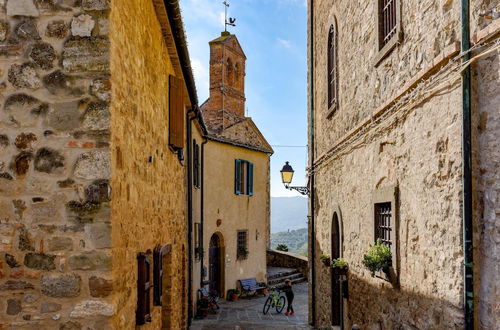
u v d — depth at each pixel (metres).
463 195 3.79
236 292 18.45
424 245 4.66
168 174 7.11
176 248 8.22
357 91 7.32
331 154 9.23
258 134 22.38
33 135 3.50
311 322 11.72
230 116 20.88
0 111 3.51
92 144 3.50
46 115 3.50
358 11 7.23
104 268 3.43
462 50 3.82
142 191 4.84
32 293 3.42
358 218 7.29
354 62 7.50
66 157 3.49
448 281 4.11
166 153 6.86
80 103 3.51
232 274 18.52
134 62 4.45
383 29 6.14
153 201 5.61
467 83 3.77
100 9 3.55
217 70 20.58
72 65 3.52
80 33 3.54
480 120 3.72
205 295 15.09
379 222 6.39
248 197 19.91
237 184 18.95
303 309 16.19
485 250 3.66
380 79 6.13
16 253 3.44
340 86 8.55
